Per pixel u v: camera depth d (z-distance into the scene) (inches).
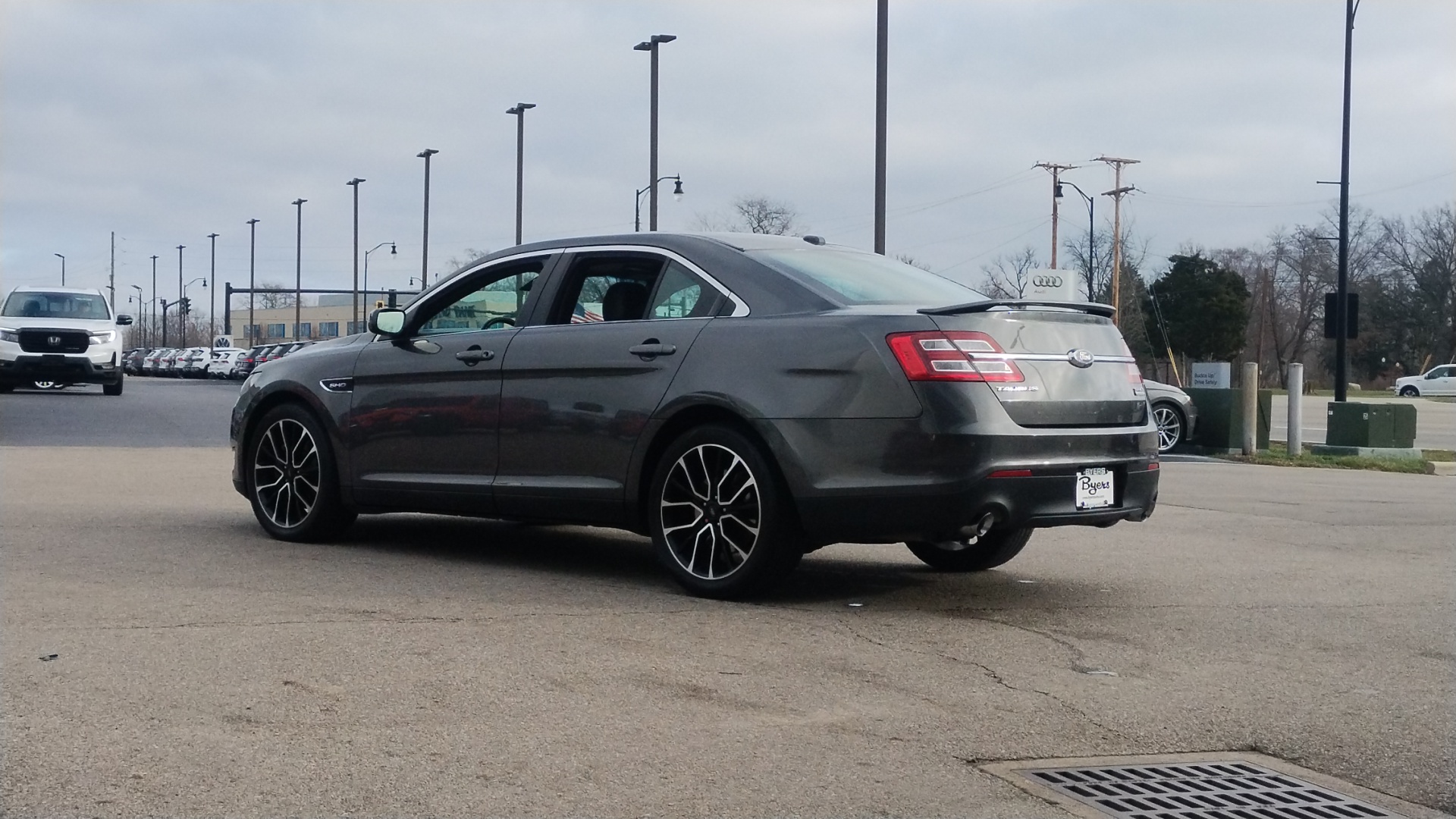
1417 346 3484.3
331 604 225.1
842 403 222.4
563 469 256.4
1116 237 2576.3
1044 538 335.6
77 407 984.3
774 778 143.3
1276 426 1210.6
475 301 280.2
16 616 209.3
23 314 1159.6
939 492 215.6
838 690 178.5
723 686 178.5
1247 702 179.2
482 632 206.1
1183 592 259.3
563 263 268.5
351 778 139.1
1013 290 2696.9
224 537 305.1
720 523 237.1
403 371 282.8
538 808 132.5
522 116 1701.5
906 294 247.0
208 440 666.2
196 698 165.8
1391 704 179.9
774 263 244.4
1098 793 143.4
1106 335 240.4
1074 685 185.5
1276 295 3843.5
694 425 243.3
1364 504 451.8
